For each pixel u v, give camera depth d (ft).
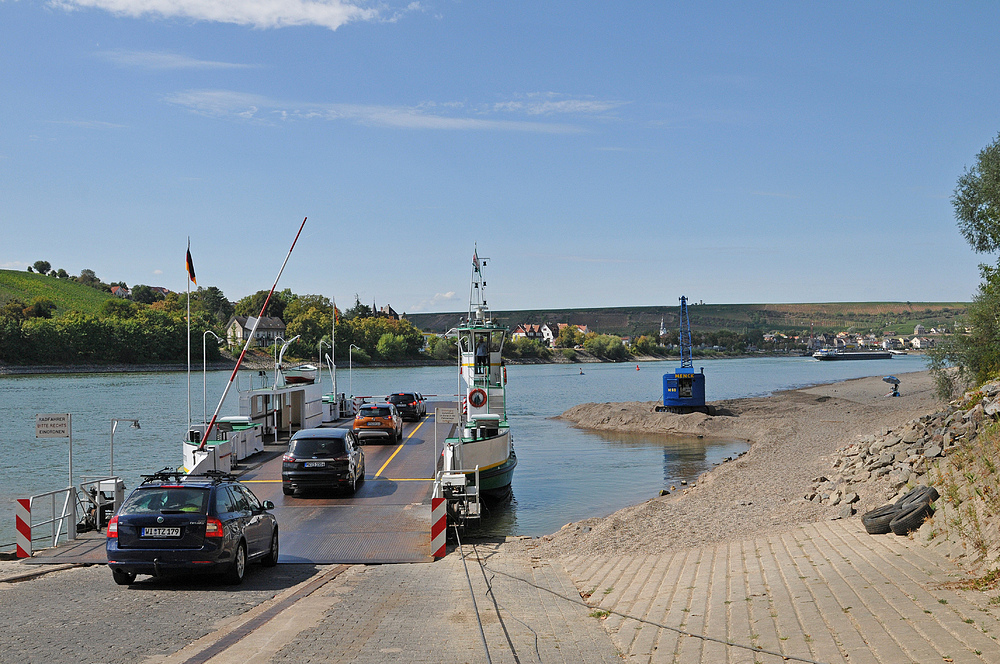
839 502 56.39
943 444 54.49
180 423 174.91
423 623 29.76
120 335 461.78
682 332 198.29
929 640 22.12
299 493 68.59
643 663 24.17
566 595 36.01
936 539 33.96
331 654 25.00
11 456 123.75
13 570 42.37
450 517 59.47
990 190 87.81
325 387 330.95
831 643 23.34
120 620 29.99
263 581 39.52
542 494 89.51
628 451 132.67
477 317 97.55
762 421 166.40
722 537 49.39
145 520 36.17
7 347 419.33
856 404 206.90
